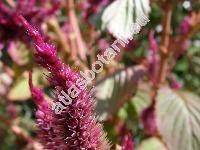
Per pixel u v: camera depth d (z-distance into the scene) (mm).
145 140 284
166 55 296
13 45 284
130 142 157
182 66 489
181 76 496
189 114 272
